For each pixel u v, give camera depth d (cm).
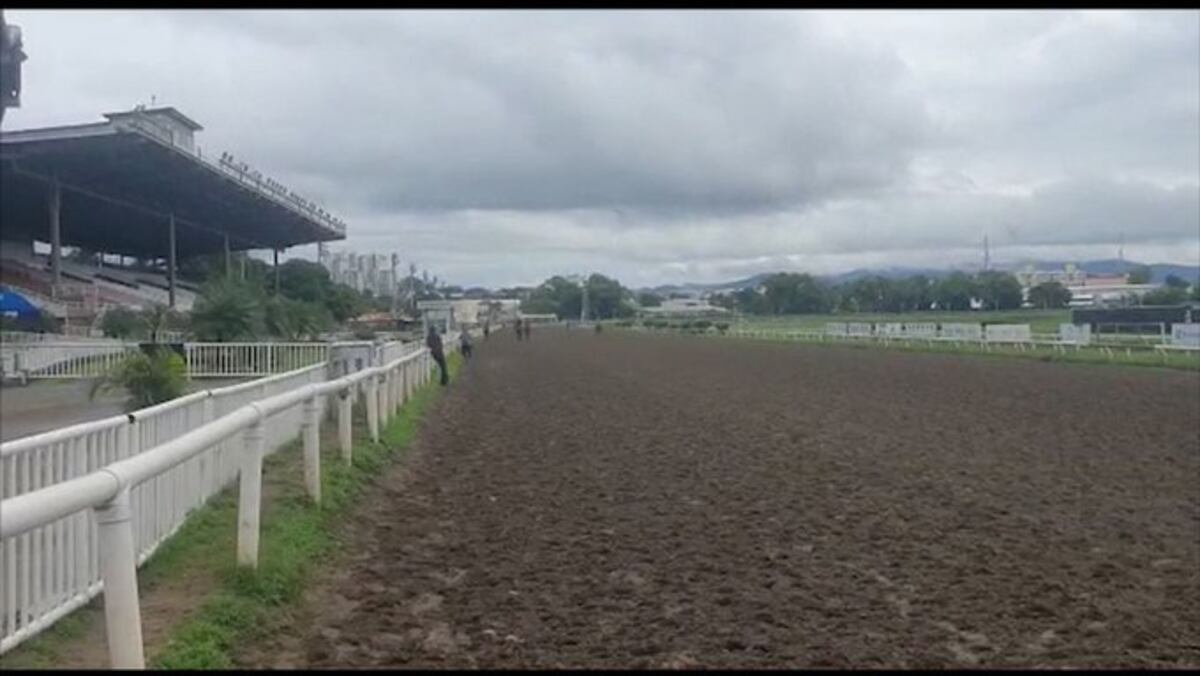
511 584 741
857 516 998
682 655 583
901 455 1438
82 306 4222
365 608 668
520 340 7312
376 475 1211
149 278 6334
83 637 542
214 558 703
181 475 773
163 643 528
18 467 578
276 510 861
